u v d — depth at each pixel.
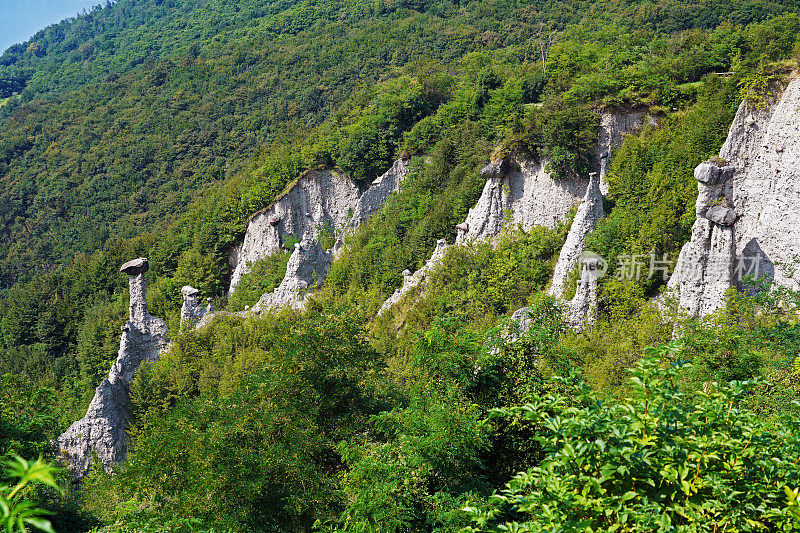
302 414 24.45
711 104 47.66
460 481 19.31
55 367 68.62
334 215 75.31
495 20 141.12
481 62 91.44
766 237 40.03
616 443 11.35
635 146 50.44
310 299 58.81
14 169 141.12
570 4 139.12
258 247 76.44
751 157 42.41
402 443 19.05
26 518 6.69
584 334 38.47
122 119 149.75
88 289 82.81
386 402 28.52
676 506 11.18
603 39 76.25
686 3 106.69
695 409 13.09
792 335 26.16
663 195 45.06
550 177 53.72
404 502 18.05
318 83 140.00
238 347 53.50
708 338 25.61
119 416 44.41
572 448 11.10
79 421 43.28
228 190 83.88
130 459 24.94
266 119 132.88
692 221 43.06
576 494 11.27
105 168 133.75
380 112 75.81
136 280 56.53
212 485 20.83
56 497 25.27
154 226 109.88
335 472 26.11
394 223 64.12
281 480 22.56
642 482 11.67
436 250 55.41
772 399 21.94
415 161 69.75
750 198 41.59
